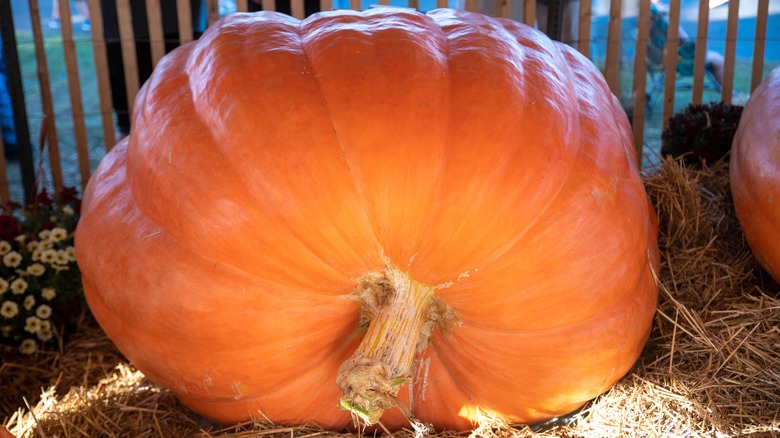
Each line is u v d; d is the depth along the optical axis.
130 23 3.22
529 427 1.87
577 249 1.57
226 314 1.58
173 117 1.68
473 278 1.55
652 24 4.39
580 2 3.42
